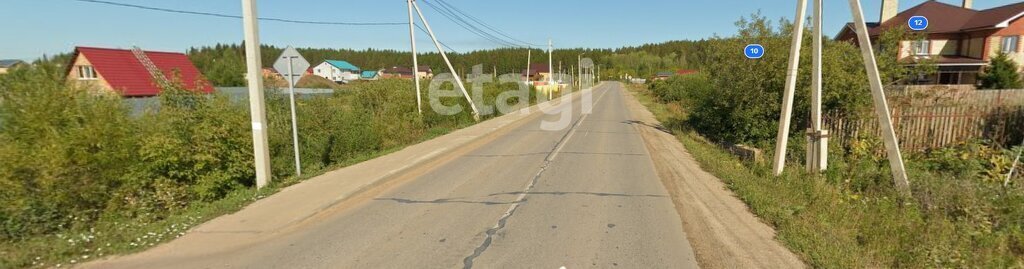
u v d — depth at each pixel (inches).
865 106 365.4
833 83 362.3
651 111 1005.2
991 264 158.7
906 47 533.0
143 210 232.7
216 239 183.3
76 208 217.9
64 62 297.6
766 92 415.2
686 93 1009.5
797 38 279.9
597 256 162.1
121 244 173.8
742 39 446.3
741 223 198.2
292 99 305.0
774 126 411.2
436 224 200.8
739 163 344.5
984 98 380.8
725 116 478.6
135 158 248.4
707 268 151.3
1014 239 188.2
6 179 200.5
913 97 392.5
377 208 228.7
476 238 182.2
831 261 152.5
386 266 155.3
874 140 349.7
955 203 221.5
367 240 181.2
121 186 241.0
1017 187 259.8
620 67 4783.5
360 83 685.9
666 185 274.2
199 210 229.8
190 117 277.4
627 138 518.9
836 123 375.6
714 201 235.6
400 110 633.0
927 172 294.5
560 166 341.1
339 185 272.7
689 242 175.3
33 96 230.2
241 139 293.9
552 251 167.2
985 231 189.3
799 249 165.0
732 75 446.9
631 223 199.2
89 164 225.8
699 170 322.3
